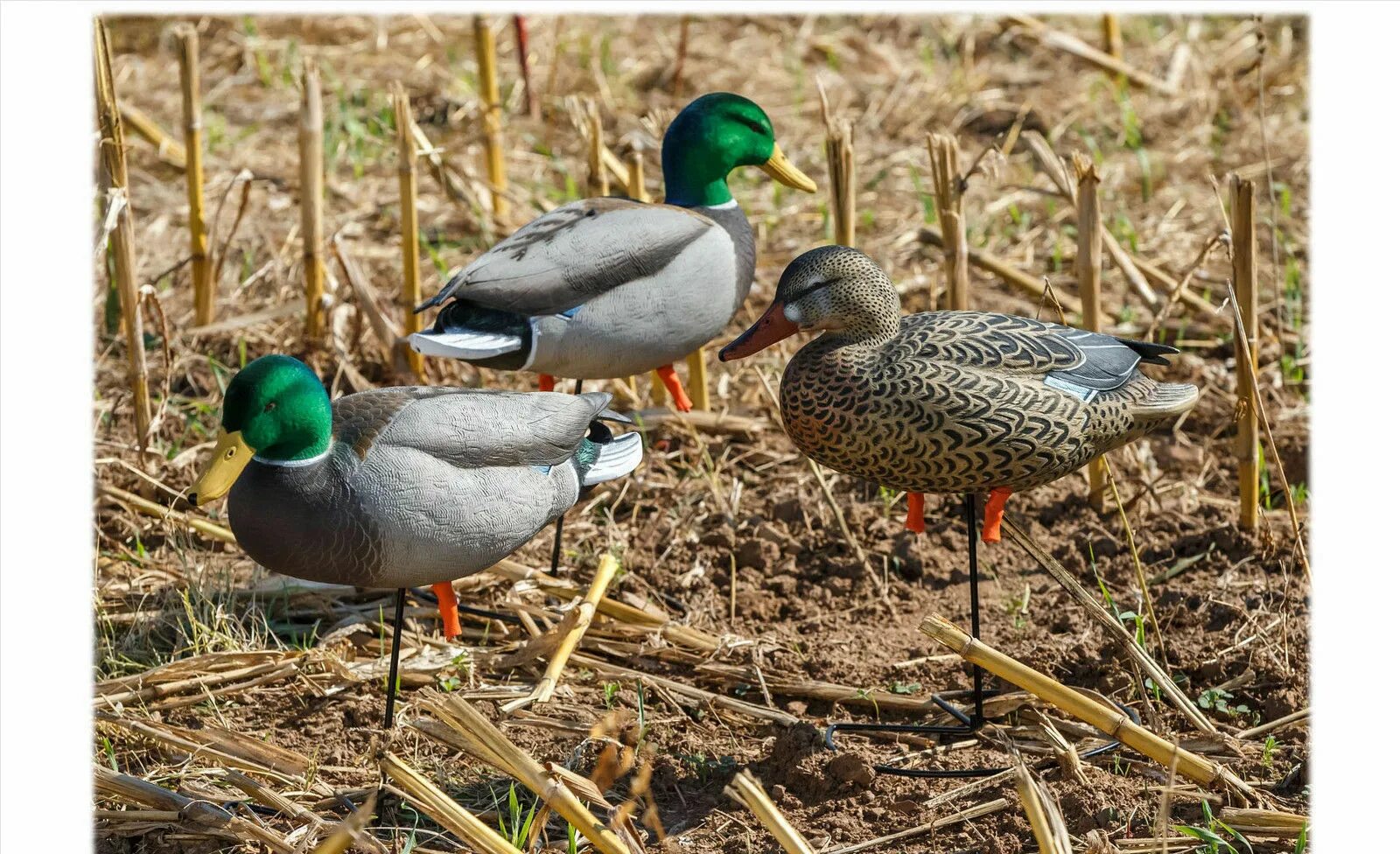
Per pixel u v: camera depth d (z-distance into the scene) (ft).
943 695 21.70
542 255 23.24
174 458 27.68
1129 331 31.22
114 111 25.20
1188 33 45.29
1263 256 34.01
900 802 19.02
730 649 22.81
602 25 47.39
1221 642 22.38
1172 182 38.11
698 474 27.63
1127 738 18.54
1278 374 29.63
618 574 24.95
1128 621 23.02
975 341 19.34
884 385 18.98
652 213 24.14
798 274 19.63
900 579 24.93
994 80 43.91
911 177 38.81
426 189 38.11
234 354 30.96
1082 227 24.54
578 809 16.69
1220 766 18.76
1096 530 25.64
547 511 20.58
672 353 24.71
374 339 31.35
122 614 23.47
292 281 33.24
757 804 16.24
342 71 44.01
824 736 20.26
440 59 45.09
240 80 43.42
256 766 19.90
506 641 23.49
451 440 19.24
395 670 20.62
